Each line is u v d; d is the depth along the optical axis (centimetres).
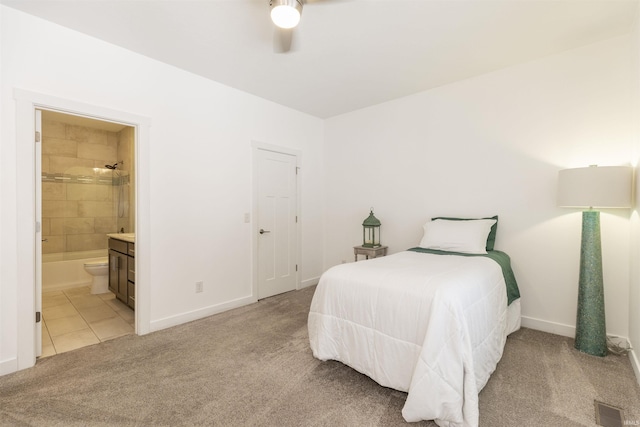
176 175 286
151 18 213
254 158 355
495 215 296
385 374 170
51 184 429
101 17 212
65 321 294
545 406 162
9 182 201
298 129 414
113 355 223
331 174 447
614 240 236
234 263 336
